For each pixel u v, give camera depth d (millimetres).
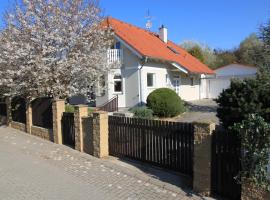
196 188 6211
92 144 9227
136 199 5945
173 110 17078
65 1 14500
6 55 13367
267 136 5043
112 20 23734
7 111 14875
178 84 26297
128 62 20828
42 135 11938
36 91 13820
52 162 8492
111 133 9039
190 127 6988
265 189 5105
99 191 6355
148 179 6977
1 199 5930
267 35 15289
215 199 5906
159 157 7770
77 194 6188
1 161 8594
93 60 14805
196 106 23016
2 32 14547
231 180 5820
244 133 5281
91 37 14914
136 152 8352
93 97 18312
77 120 9688
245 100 7949
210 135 5969
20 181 6941
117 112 17641
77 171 7680
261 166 5148
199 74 28234
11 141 11359
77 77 14578
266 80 8281
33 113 12789
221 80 32188
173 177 7090
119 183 6820
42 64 13047
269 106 7812
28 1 13992
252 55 16422
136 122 8258
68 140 10664
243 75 32875
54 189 6457
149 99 17375
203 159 6066
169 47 28656
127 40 20062
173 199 5941
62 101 10883
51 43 13852
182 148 7219
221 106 8617
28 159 8805
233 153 5762
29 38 13695
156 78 22359
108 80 19328
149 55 19766
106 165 8148
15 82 13523
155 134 7809
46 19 13844
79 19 14648
